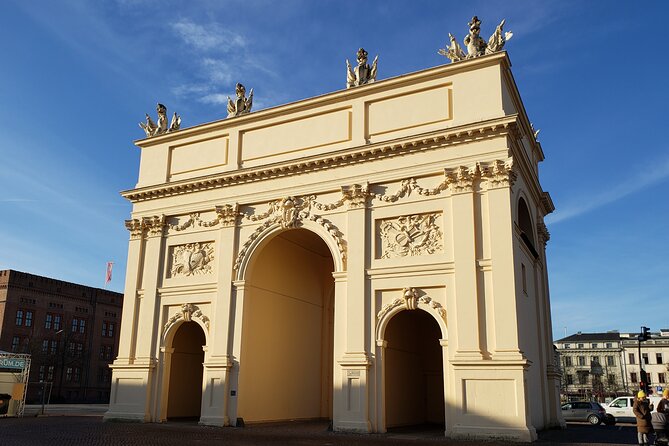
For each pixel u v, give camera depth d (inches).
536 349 1342.3
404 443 953.5
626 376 5044.3
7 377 1643.7
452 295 1135.0
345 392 1173.7
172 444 889.5
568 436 1135.0
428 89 1275.8
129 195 1565.0
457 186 1171.3
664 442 843.4
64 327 3688.5
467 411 1056.2
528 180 1398.9
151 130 1641.2
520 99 1378.0
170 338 1450.5
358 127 1323.8
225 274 1384.1
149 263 1504.7
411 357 1435.8
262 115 1448.1
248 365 1344.7
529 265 1366.9
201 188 1481.3
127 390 1437.0
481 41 1272.1
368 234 1249.4
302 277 1596.9
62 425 1286.9
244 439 988.6
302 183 1353.3
